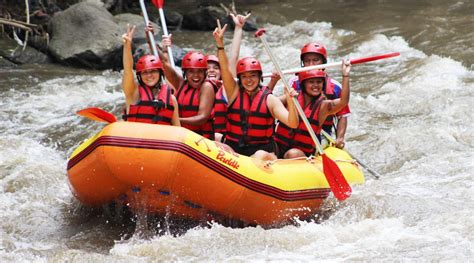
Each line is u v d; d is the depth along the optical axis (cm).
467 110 2786
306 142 1912
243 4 5328
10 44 3881
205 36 4491
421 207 1830
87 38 3788
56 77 3550
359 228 1666
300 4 5262
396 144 2486
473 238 1549
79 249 1688
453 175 2159
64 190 2127
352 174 1984
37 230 1825
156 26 4206
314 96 1895
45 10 4322
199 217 1725
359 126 2712
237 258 1506
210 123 1962
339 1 5278
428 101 2938
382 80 3316
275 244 1595
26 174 2209
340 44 4134
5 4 4122
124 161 1595
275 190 1725
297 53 3894
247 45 4194
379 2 5109
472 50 3688
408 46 3928
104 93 3325
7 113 2991
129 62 1769
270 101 1834
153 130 1614
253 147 1856
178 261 1515
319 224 1791
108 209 1841
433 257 1448
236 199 1675
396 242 1560
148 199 1683
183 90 1939
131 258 1535
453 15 4484
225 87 1853
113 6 4750
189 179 1617
